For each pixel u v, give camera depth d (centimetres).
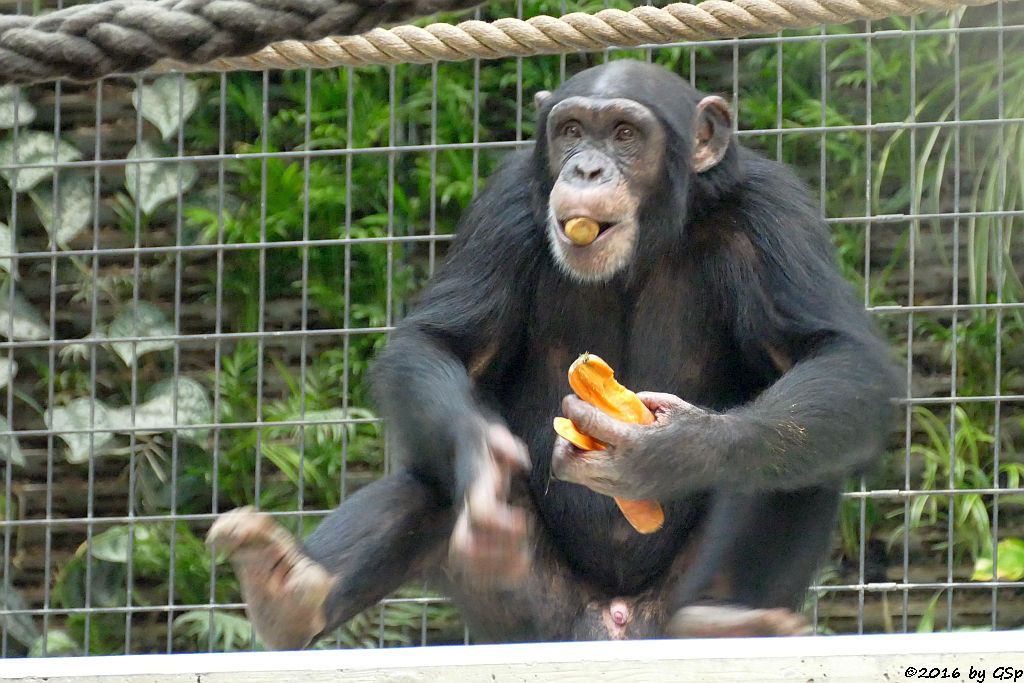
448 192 1480
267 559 693
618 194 802
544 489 855
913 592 1398
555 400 870
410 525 808
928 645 382
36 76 635
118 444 1499
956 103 1137
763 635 716
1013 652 376
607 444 696
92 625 1445
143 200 1535
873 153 1491
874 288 1421
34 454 1502
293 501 1477
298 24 632
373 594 804
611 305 857
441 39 935
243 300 1541
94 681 390
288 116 1555
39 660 397
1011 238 1360
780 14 887
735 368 870
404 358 809
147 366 1551
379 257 1508
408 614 1383
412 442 793
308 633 719
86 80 647
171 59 641
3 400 1519
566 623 839
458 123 1516
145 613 1451
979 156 1456
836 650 381
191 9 632
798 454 729
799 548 805
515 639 844
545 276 864
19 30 630
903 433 1427
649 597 833
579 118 827
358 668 387
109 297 1559
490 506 661
